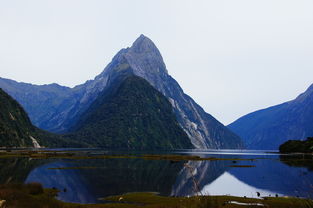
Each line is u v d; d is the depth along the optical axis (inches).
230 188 2628.0
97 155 7322.8
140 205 1728.6
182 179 3218.5
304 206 535.2
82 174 3368.6
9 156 5959.6
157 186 2647.6
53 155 6668.3
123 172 3649.1
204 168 4584.2
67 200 1897.1
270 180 3147.1
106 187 2517.2
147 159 6195.9
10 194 1471.5
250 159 6909.5
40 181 2755.9
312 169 4153.5
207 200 888.9
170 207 1518.2
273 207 1595.7
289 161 6092.5
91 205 1675.7
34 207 1334.9
